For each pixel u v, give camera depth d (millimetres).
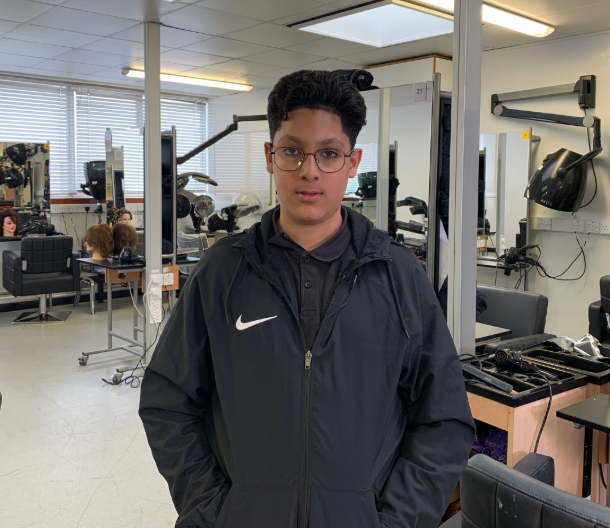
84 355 4590
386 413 957
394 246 1036
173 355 1050
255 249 1009
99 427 3428
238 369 958
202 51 5121
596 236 4523
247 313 970
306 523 912
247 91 7344
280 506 911
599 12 3809
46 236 5984
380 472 975
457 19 2191
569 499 1097
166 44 4844
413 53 5160
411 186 2857
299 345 946
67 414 3617
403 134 2869
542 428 2031
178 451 1014
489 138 5047
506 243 5035
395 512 929
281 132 951
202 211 6777
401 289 984
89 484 2766
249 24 4203
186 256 4785
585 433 2281
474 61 2203
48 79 6484
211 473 1007
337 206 979
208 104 8000
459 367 1030
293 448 918
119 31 4391
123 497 2654
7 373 4379
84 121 6875
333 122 934
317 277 984
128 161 4832
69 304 6918
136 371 4473
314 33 4449
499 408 2023
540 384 2146
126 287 7242
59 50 5070
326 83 934
